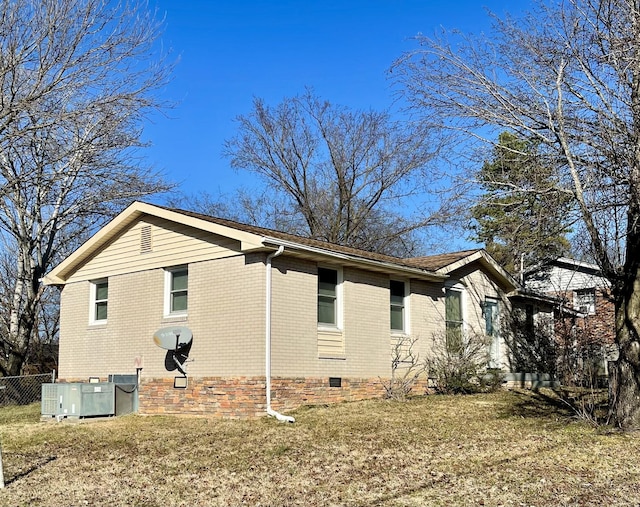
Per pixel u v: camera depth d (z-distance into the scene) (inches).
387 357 713.6
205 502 323.0
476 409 600.1
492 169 538.9
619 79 468.1
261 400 578.2
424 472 369.1
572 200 494.0
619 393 490.9
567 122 488.1
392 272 717.9
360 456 415.5
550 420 536.1
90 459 434.9
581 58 489.7
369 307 701.9
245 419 570.6
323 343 644.7
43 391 647.8
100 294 749.3
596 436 462.0
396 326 744.3
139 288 692.7
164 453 445.7
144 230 697.6
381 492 329.7
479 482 343.9
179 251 659.4
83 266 763.4
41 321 1344.7
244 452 437.7
